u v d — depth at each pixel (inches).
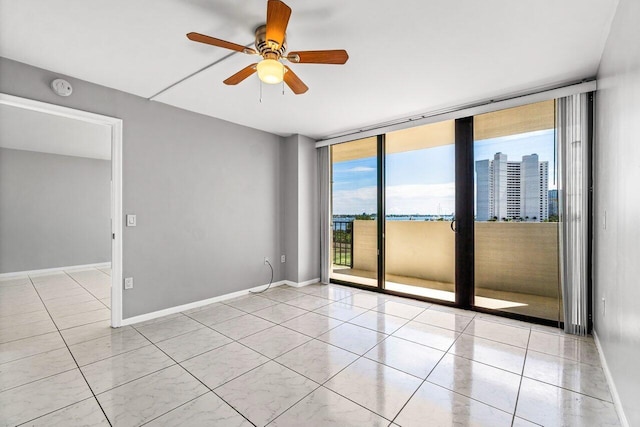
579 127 101.5
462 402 67.6
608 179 78.4
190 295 133.1
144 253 118.5
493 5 65.7
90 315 126.0
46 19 70.9
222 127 145.9
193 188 134.3
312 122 150.6
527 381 75.7
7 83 89.0
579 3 64.9
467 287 130.7
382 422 61.1
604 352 81.7
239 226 153.9
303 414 63.6
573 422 61.1
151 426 59.8
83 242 238.5
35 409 65.0
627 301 60.4
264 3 65.9
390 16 69.7
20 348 94.6
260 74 68.7
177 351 92.5
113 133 111.0
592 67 92.6
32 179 216.5
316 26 73.6
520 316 117.9
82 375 78.7
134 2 65.3
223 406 66.2
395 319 119.8
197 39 63.3
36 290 169.5
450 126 138.2
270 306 137.1
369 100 120.5
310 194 180.4
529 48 82.7
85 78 101.9
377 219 161.9
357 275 173.5
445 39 78.8
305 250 176.7
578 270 102.3
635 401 54.0
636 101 54.2
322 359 87.4
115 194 111.0
